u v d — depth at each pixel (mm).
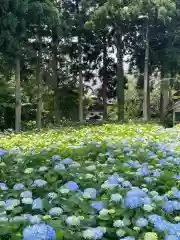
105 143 4383
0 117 20734
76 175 2660
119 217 1878
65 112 25938
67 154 3641
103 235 1761
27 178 2688
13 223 1744
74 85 26297
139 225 1765
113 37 27547
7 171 2939
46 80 24016
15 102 19766
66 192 2189
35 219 1772
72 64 26141
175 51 25109
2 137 8562
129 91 32750
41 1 18766
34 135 8484
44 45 23156
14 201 2084
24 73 22281
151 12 23141
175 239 1617
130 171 2869
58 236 1604
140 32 25984
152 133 6590
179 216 1977
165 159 3355
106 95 29141
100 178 2650
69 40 24547
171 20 25016
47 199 2174
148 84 27766
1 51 17250
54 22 19031
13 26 16719
